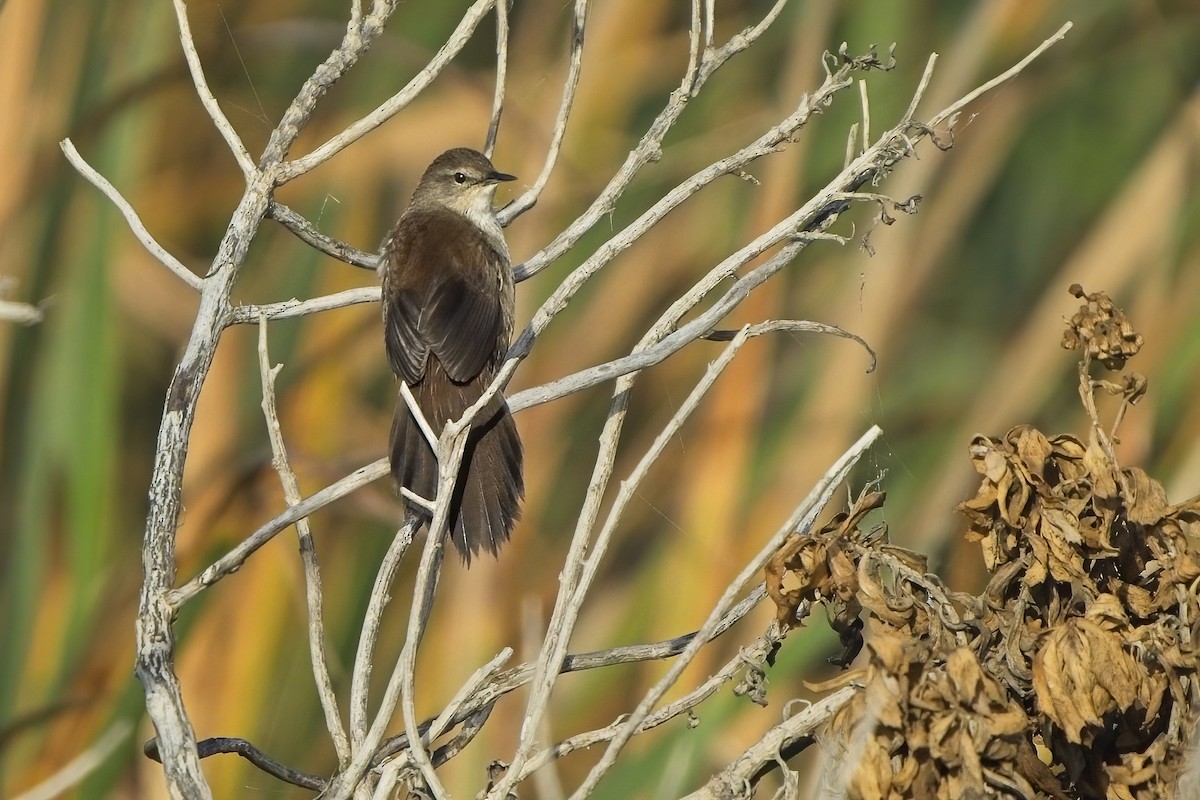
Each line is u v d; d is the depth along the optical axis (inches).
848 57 284.8
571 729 410.0
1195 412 477.1
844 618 235.0
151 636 223.8
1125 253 506.9
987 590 225.0
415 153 503.5
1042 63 557.0
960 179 522.0
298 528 253.1
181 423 242.8
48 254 428.1
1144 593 221.8
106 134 438.3
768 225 471.5
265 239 494.3
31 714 366.6
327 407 456.4
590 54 513.7
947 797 199.3
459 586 434.6
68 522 415.5
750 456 449.4
